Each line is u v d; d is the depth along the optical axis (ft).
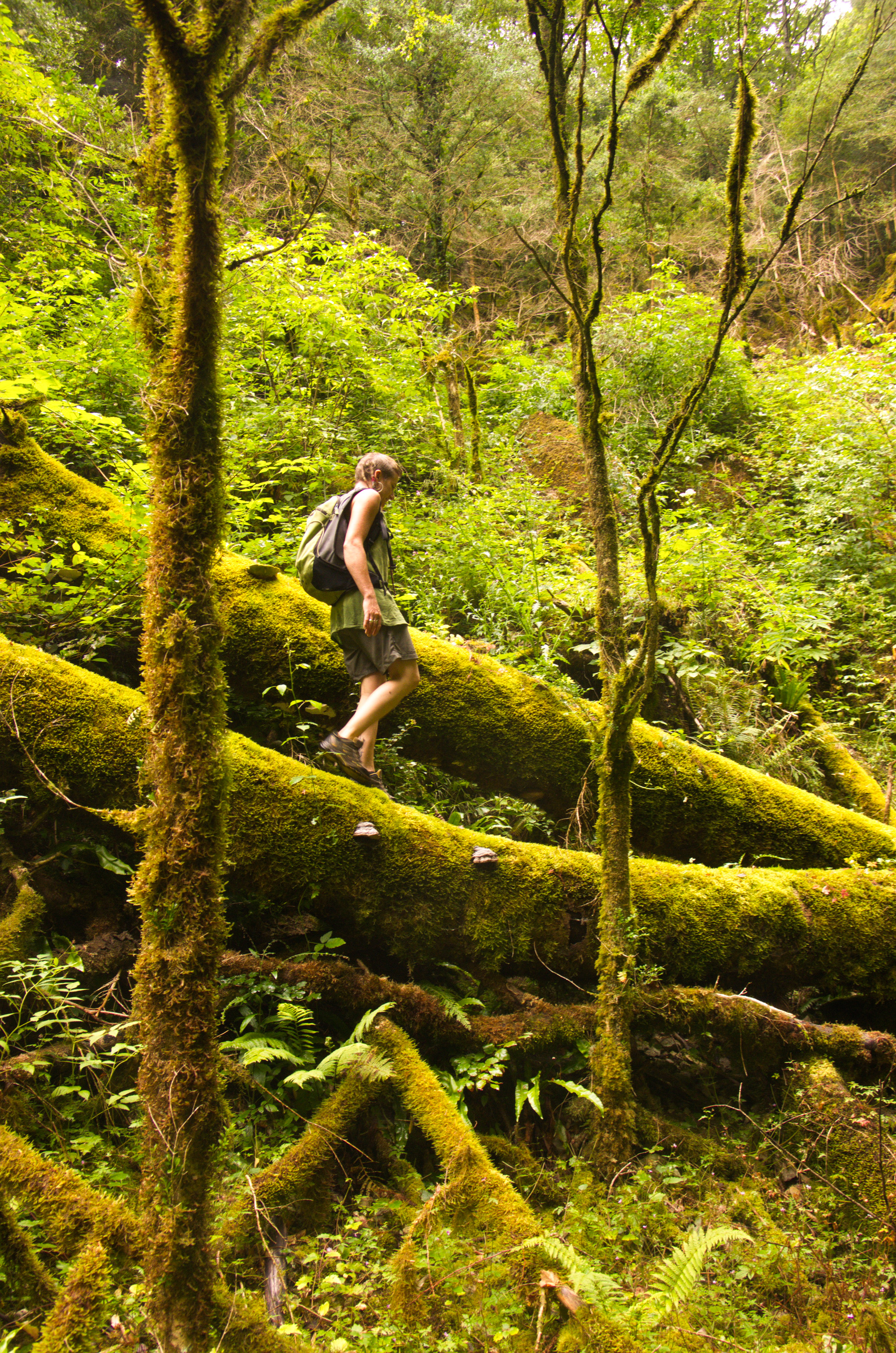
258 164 29.43
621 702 10.05
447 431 25.54
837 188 50.98
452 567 18.76
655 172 49.55
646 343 30.35
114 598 13.21
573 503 25.70
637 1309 7.14
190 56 6.07
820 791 16.72
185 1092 5.92
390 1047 9.80
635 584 19.51
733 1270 8.30
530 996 11.33
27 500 13.79
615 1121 9.53
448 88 42.50
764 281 47.37
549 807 14.11
